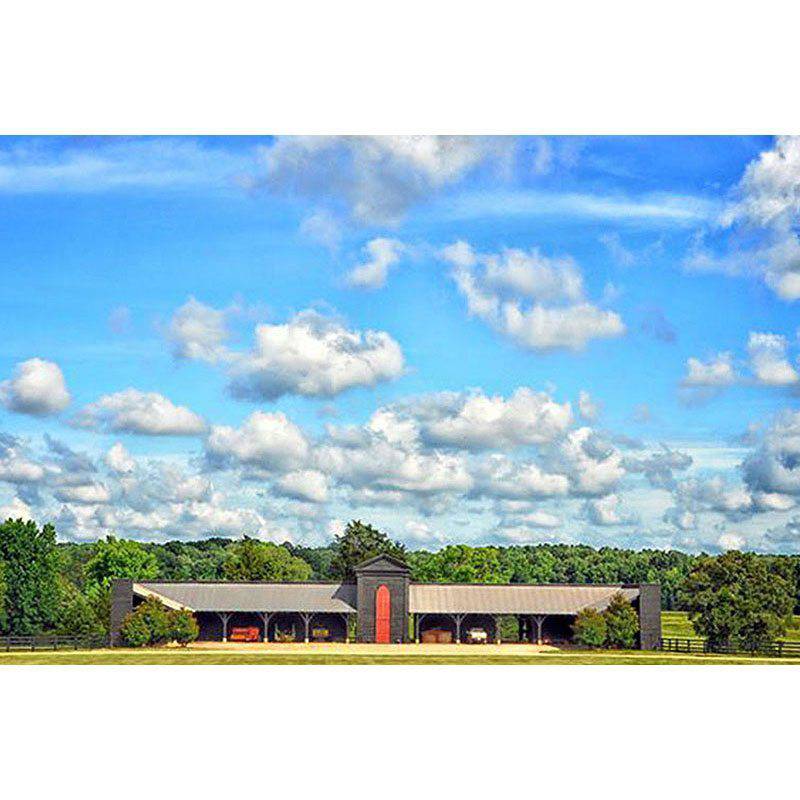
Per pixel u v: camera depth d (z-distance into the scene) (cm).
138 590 7344
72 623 8931
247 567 12900
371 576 7406
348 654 6425
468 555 11388
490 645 7319
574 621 7381
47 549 9406
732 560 6981
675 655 6550
